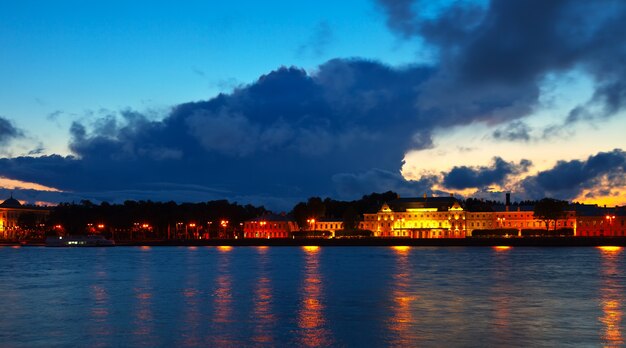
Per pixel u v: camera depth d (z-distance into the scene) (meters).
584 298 87.12
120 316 72.44
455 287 102.69
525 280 114.81
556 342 56.91
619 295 90.62
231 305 81.31
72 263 183.25
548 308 77.19
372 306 79.69
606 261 173.38
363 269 146.50
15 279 123.69
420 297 89.06
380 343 57.06
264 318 70.44
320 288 102.06
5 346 57.28
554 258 191.12
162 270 147.50
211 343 57.69
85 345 57.38
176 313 74.50
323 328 64.19
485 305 80.19
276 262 181.12
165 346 56.62
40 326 66.50
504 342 57.06
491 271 137.12
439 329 63.19
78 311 76.75
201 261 189.38
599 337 58.97
